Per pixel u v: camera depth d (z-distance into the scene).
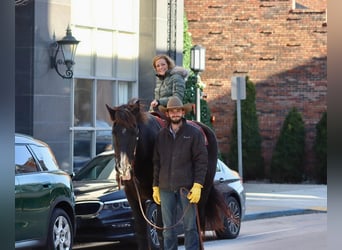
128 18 24.94
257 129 31.80
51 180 14.05
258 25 32.56
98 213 15.63
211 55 32.59
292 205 24.98
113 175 16.94
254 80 32.56
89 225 15.66
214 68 32.56
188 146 11.94
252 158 31.81
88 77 23.52
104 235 15.69
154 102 12.70
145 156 12.16
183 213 12.04
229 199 17.94
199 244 12.24
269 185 31.06
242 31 32.56
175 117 11.91
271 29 32.56
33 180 13.52
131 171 11.71
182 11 26.08
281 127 32.25
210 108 32.44
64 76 21.59
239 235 18.86
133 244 17.95
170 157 11.96
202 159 11.98
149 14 25.17
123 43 24.80
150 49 25.14
